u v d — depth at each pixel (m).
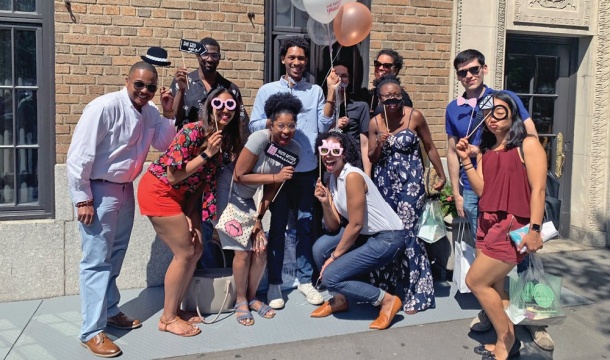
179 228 3.85
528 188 3.41
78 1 4.76
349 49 5.64
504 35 5.96
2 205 4.82
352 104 4.85
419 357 3.77
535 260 3.62
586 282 5.28
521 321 3.53
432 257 5.30
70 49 4.77
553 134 6.62
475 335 4.08
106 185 3.77
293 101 4.06
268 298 4.57
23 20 4.74
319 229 4.96
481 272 3.52
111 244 3.85
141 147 3.91
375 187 4.11
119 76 4.91
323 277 4.15
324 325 4.21
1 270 4.66
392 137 4.45
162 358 3.68
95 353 3.70
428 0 5.76
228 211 4.11
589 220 6.46
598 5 6.27
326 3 4.54
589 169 6.41
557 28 6.19
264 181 4.01
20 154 4.89
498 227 3.46
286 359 3.70
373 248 4.04
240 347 3.84
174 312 4.09
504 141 3.51
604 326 4.32
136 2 4.91
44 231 4.75
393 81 4.32
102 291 3.77
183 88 4.25
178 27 5.03
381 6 5.61
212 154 3.69
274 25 5.47
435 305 4.62
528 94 6.49
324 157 4.03
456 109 4.41
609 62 6.27
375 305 4.24
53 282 4.80
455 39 5.81
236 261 4.18
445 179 4.75
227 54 5.19
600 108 6.36
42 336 3.99
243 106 4.93
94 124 3.56
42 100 4.84
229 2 5.16
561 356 3.85
